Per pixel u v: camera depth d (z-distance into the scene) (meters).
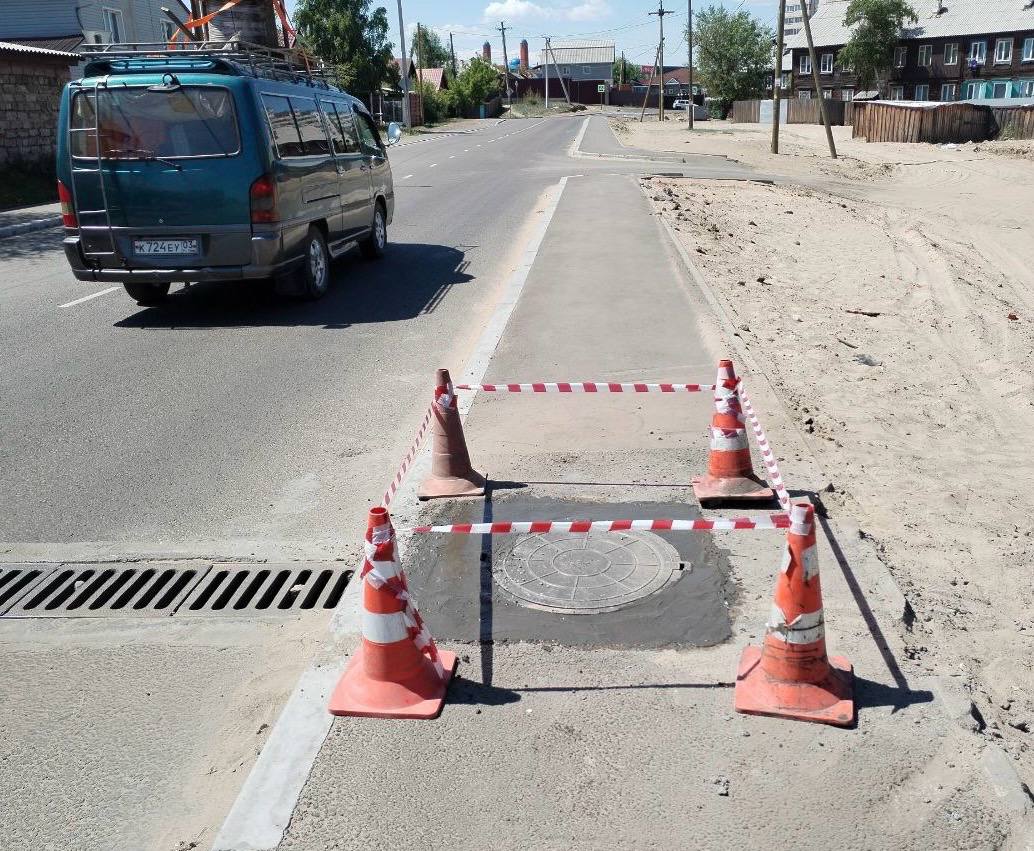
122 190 9.65
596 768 3.25
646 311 9.76
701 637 4.01
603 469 5.84
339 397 7.68
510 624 4.14
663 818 3.03
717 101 88.69
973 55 73.56
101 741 3.62
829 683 3.54
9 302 11.38
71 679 4.01
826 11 86.62
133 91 9.47
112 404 7.55
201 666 4.08
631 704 3.59
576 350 8.43
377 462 6.30
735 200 22.20
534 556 4.74
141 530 5.36
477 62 95.19
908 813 3.03
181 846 3.11
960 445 7.35
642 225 15.47
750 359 8.16
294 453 6.48
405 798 3.14
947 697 3.59
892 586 4.43
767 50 86.62
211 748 3.58
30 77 23.12
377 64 56.44
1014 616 4.59
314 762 3.31
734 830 2.97
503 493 5.54
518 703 3.61
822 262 15.66
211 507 5.64
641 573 4.53
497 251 14.51
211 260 9.77
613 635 4.03
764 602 4.26
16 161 22.66
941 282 14.18
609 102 140.88
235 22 16.00
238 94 9.46
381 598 3.54
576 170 28.94
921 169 33.28
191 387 7.98
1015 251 18.31
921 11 77.69
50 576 4.86
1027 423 8.08
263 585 4.73
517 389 5.62
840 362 9.48
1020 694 3.90
